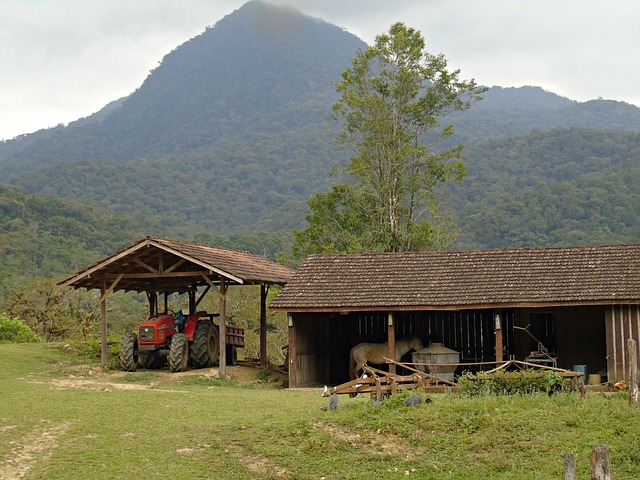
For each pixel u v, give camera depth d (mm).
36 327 41906
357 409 15258
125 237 88938
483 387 16281
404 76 43375
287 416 15406
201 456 13195
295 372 22766
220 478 12367
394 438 13719
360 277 23562
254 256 29281
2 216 79812
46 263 69812
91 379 22000
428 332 25625
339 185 44000
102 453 13164
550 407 14594
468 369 24672
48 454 13062
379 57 44062
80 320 42344
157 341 23516
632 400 14711
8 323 37688
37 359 25656
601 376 21453
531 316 24109
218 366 25406
